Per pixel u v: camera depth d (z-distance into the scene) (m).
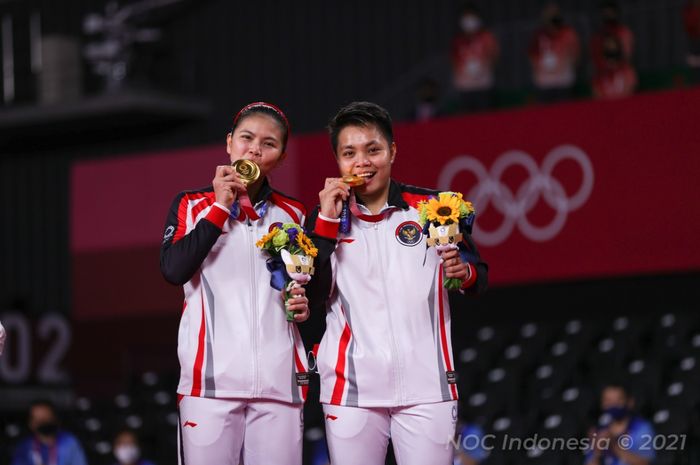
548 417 16.80
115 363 22.44
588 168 18.45
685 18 21.69
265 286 8.00
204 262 7.96
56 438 16.55
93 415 20.70
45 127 28.19
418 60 26.22
